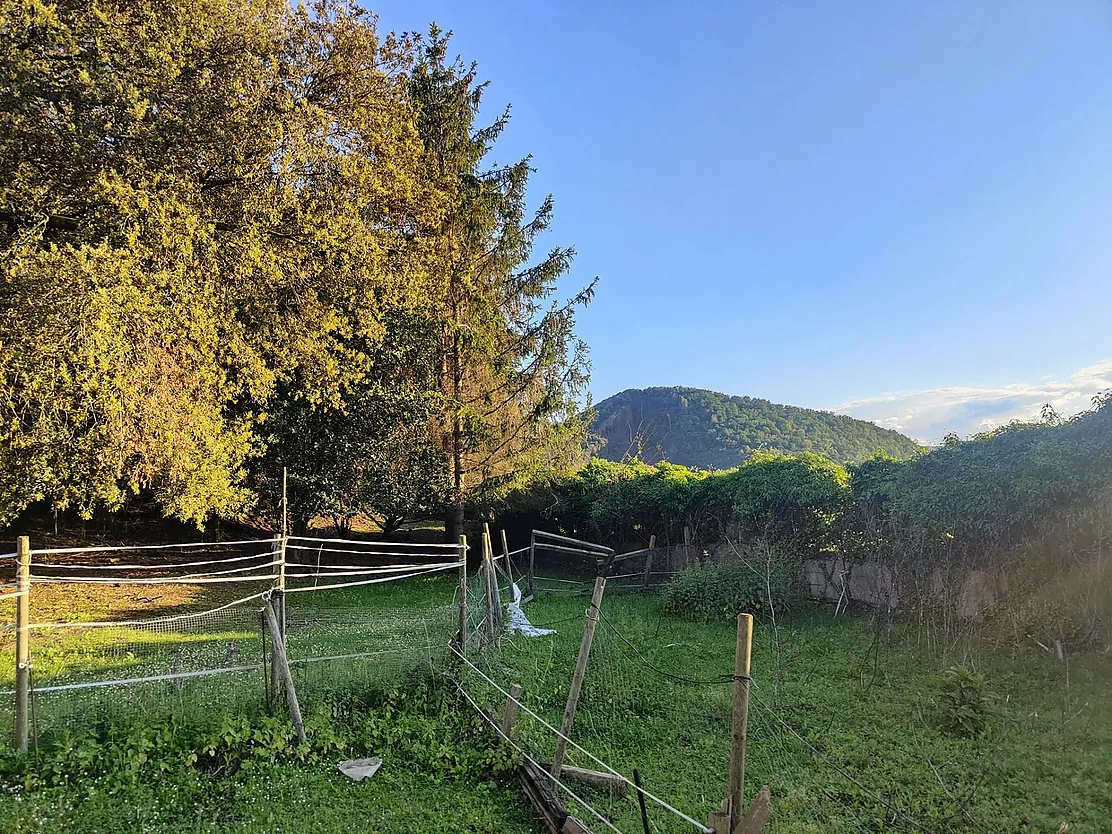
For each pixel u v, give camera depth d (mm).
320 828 4172
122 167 8570
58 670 6680
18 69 7332
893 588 9852
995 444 8133
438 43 17062
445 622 7984
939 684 5777
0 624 9219
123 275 7566
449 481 16547
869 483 10352
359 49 11320
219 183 9977
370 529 22469
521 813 4441
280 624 5676
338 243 10578
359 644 7465
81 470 8695
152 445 8719
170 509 9789
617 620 10188
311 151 10008
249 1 10062
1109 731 5039
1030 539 7480
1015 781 4441
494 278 17234
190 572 14461
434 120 16719
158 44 8273
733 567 11047
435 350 16188
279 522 14484
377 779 4836
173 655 6852
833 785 4562
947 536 8586
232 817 4262
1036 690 6137
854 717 5855
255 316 10781
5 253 7605
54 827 3949
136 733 4875
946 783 4508
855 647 8344
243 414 12258
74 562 14492
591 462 19250
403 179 12086
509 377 17062
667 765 5102
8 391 7688
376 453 15133
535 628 9695
